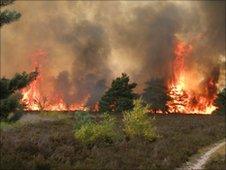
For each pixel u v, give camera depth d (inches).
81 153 819.4
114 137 1059.9
